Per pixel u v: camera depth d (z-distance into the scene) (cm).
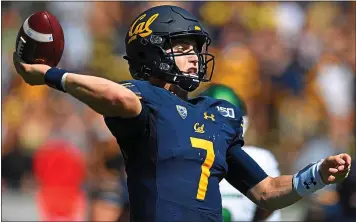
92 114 3512
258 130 3750
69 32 4031
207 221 1275
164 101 1295
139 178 1270
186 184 1266
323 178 1348
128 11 4159
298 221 2931
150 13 1400
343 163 1327
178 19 1377
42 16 1267
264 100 3866
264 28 4084
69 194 3303
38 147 3641
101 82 1189
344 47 4138
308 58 4044
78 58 4012
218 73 3897
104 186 2720
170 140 1272
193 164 1282
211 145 1314
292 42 4078
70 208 3281
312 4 4231
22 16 4147
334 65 4022
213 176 1309
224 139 1352
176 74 1369
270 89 3891
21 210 3347
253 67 3925
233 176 1422
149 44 1373
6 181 3653
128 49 1423
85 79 1189
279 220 2034
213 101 1388
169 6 1409
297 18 4181
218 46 4000
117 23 4141
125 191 2436
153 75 1389
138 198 1270
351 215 2564
